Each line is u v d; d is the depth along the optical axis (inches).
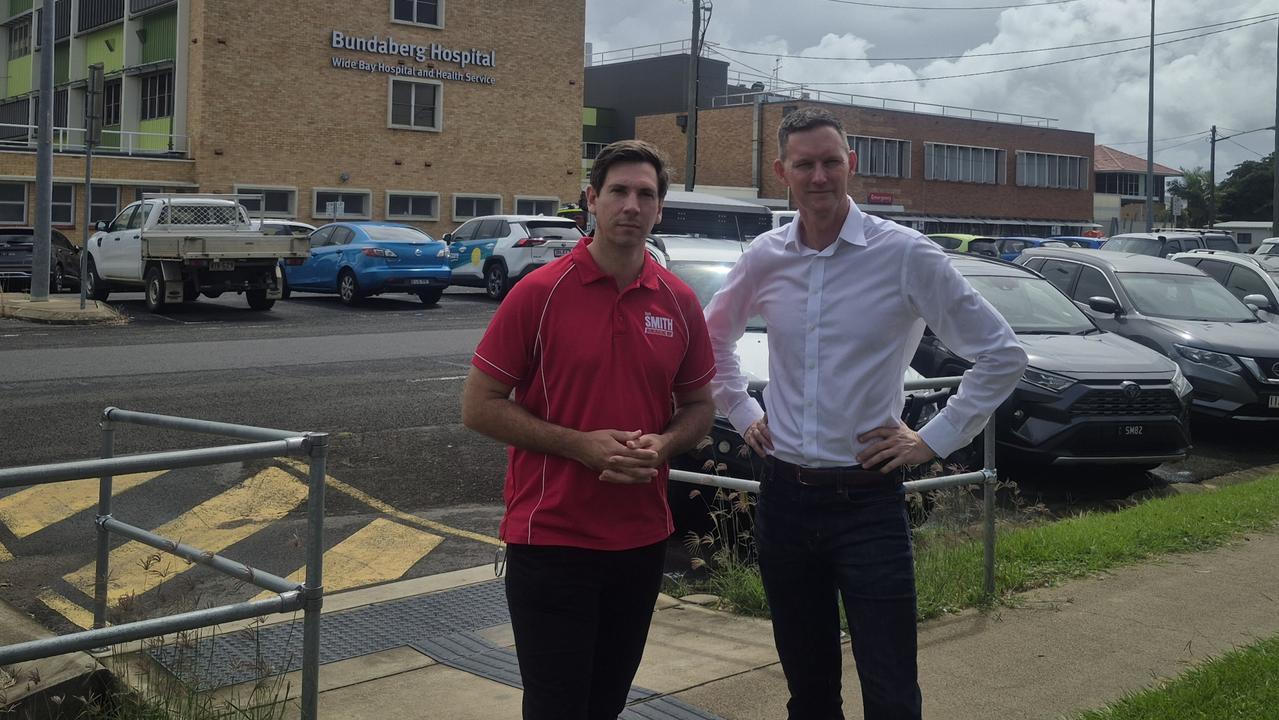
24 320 721.0
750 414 144.1
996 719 168.6
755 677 185.8
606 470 115.3
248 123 1369.3
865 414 131.7
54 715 158.1
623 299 121.3
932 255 129.6
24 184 1272.1
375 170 1472.7
